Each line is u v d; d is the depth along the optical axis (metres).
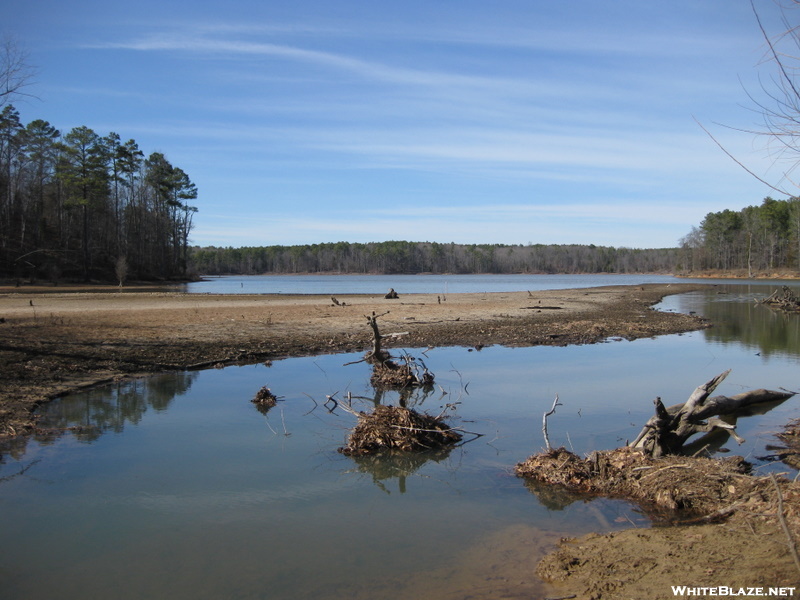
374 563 5.54
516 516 6.65
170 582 5.23
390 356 15.49
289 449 9.25
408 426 9.40
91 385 13.27
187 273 101.69
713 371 15.64
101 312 28.27
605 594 4.70
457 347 20.08
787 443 9.28
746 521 5.79
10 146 57.84
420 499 7.21
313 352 18.56
